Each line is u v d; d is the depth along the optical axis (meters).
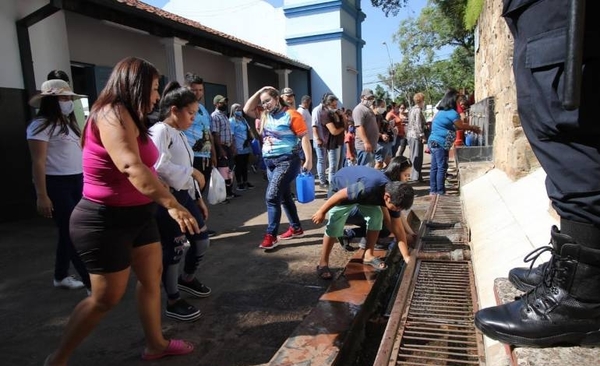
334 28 16.98
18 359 2.76
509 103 4.79
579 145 1.28
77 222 2.18
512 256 2.74
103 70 8.94
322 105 8.05
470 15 9.13
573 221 1.37
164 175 3.06
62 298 3.66
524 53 1.43
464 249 4.03
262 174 10.96
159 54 10.63
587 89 1.22
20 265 4.46
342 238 4.72
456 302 3.01
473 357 2.47
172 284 3.19
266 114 4.80
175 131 3.30
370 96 7.04
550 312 1.42
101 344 2.92
